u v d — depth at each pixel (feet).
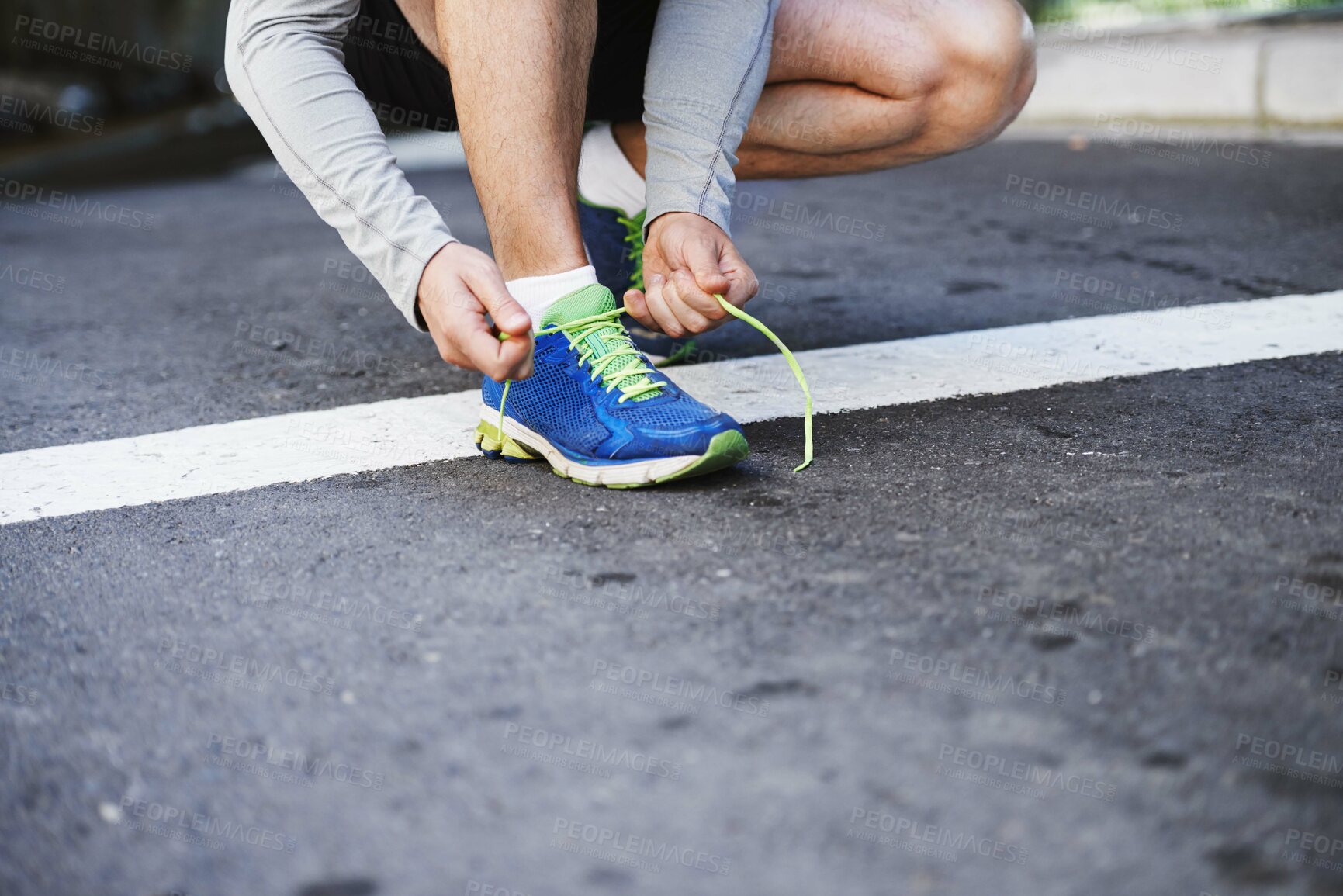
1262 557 4.08
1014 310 8.40
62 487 5.64
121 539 4.85
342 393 7.24
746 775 3.02
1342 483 4.75
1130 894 2.58
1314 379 6.25
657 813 2.90
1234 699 3.24
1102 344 7.22
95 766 3.19
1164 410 5.85
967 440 5.51
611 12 6.15
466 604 4.01
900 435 5.64
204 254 13.98
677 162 5.34
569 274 5.15
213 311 10.36
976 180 15.94
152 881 2.77
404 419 6.49
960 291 9.18
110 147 43.01
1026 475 4.99
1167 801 2.85
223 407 7.06
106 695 3.55
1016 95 6.62
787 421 5.96
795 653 3.57
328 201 4.97
